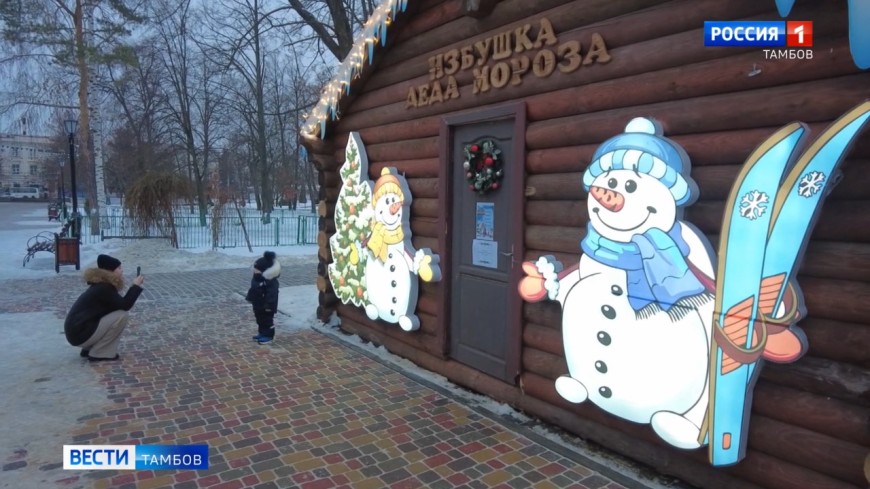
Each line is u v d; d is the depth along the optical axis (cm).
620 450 351
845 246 246
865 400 241
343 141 669
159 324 727
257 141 3094
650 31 323
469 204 469
